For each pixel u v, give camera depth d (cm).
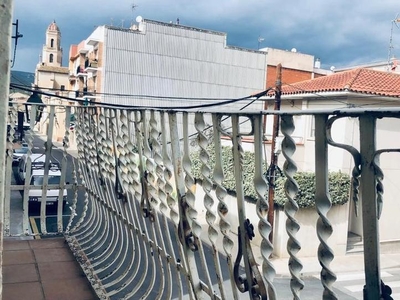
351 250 1205
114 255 302
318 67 3750
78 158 374
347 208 1184
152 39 2667
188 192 163
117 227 289
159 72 2697
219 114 134
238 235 135
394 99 1262
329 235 96
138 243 245
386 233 1284
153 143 194
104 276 303
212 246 154
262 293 125
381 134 1238
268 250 120
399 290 921
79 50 3322
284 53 3325
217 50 2880
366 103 1298
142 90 2645
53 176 1063
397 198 1282
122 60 2591
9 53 111
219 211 143
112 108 243
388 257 1217
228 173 1106
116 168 251
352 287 928
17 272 290
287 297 691
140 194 229
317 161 96
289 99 1484
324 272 99
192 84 2805
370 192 84
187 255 171
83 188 374
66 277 285
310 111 96
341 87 1283
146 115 212
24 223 353
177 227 182
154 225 212
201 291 172
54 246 344
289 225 110
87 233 357
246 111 119
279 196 1051
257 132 116
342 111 88
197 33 2806
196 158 1173
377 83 1372
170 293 203
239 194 130
